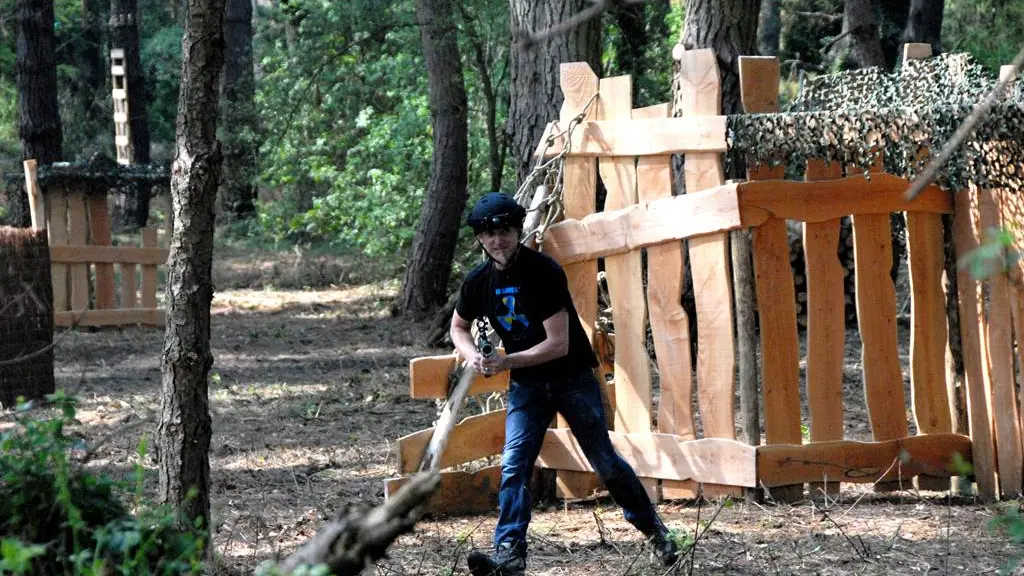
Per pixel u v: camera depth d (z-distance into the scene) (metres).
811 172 9.92
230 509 10.16
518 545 7.57
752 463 9.73
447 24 23.50
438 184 24.84
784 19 35.81
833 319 10.00
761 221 9.76
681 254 10.10
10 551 4.13
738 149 9.79
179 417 7.13
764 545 8.66
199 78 7.09
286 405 15.58
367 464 12.16
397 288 29.23
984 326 9.98
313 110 32.06
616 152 10.32
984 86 9.80
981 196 9.80
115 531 4.98
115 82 38.47
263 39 40.94
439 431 9.51
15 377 15.02
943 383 10.27
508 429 7.92
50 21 27.59
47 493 5.29
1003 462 9.89
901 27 29.05
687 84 9.98
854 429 13.28
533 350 7.74
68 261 22.84
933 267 10.16
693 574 7.95
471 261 27.44
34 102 27.39
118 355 20.59
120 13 38.84
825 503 9.82
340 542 4.57
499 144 28.12
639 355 10.36
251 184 39.97
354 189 31.09
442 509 10.10
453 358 10.22
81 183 23.11
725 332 9.95
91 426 13.84
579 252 10.45
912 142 9.58
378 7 27.80
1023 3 32.84
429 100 25.11
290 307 27.64
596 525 9.54
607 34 23.20
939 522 9.23
